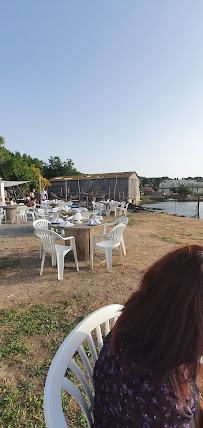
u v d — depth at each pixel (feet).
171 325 2.23
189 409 2.36
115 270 16.63
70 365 3.60
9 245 24.27
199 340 2.19
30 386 7.13
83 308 11.48
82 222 19.92
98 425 2.82
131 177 93.91
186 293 2.21
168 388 2.24
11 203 44.60
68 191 103.50
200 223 38.93
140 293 2.61
